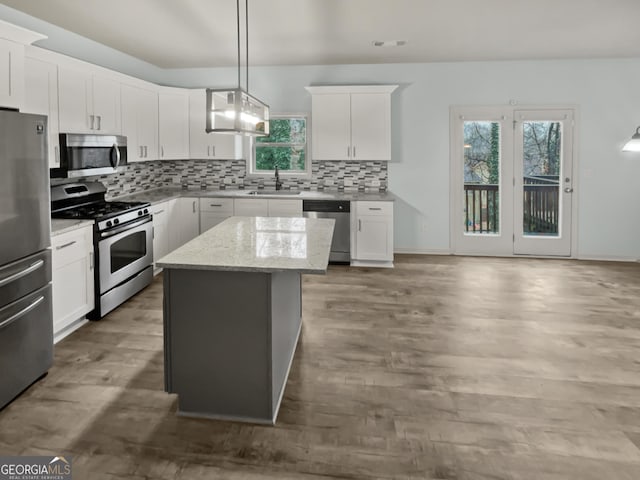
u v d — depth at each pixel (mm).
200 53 5141
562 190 5766
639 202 5656
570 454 2020
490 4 3602
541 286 4613
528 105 5684
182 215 5465
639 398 2480
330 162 6020
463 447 2076
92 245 3533
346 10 3711
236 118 2400
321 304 4074
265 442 2127
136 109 4871
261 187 6145
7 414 2334
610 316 3742
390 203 5312
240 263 2139
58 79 3545
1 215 2332
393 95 5852
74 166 3672
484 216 5953
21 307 2486
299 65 5848
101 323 3584
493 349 3129
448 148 5863
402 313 3846
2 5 3551
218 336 2285
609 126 5605
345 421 2293
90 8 3629
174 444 2109
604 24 4148
